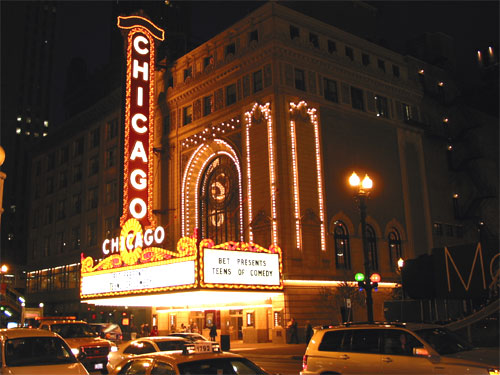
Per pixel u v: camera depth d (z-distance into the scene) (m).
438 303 30.27
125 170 47.97
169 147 53.56
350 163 46.44
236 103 46.34
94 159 67.00
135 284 39.44
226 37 48.66
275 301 40.03
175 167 52.38
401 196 50.31
